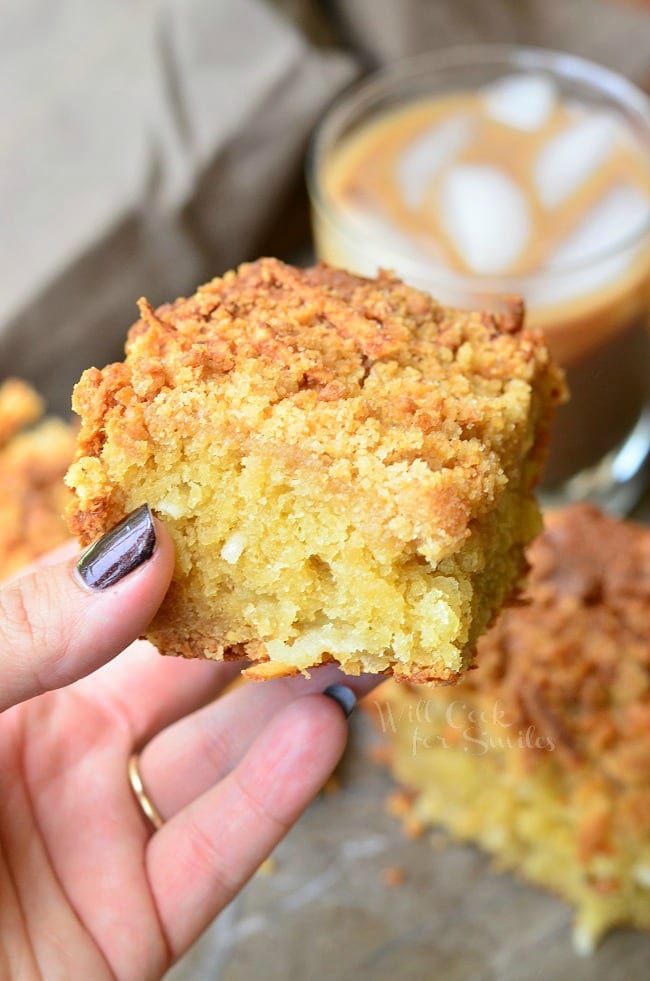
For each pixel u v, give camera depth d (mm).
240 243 470
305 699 292
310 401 253
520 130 438
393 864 364
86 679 315
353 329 263
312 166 445
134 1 484
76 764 305
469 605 256
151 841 296
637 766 330
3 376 449
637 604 343
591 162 425
